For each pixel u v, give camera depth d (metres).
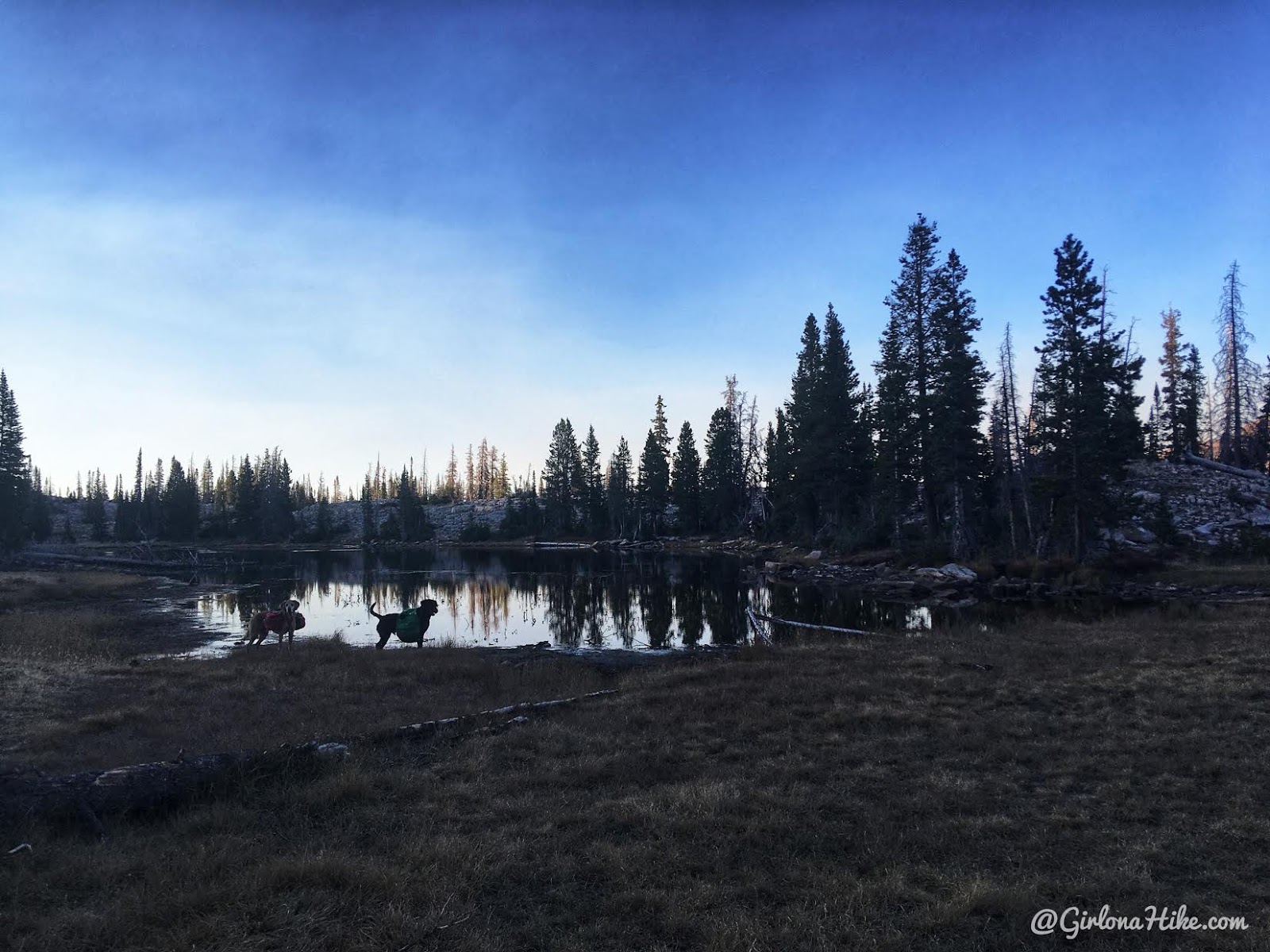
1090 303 34.91
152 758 8.65
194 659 17.36
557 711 11.41
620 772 8.09
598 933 4.63
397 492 150.12
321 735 9.68
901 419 44.25
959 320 40.16
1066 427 35.47
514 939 4.58
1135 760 7.98
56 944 4.29
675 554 69.38
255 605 32.69
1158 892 5.08
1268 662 12.39
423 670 15.54
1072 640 15.95
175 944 4.28
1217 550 36.84
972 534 42.62
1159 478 49.50
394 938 4.42
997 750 8.52
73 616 25.92
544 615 29.00
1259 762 7.73
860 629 22.23
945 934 4.58
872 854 5.78
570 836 6.18
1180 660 12.95
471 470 152.38
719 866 5.52
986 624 22.38
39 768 7.86
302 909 4.80
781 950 4.36
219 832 6.30
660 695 12.01
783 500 62.62
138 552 77.69
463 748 9.09
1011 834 6.23
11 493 56.31
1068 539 37.91
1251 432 57.12
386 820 6.66
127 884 5.26
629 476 94.69
